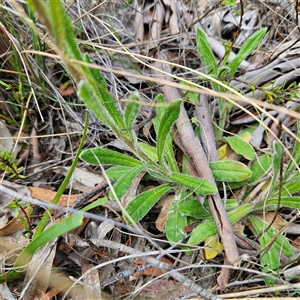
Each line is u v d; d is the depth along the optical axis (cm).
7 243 31
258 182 33
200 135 34
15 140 38
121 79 40
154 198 31
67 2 38
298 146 29
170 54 41
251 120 37
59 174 36
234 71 33
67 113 39
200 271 30
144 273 30
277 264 28
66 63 19
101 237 31
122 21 42
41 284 29
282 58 37
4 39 37
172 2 41
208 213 30
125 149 36
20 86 34
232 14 41
